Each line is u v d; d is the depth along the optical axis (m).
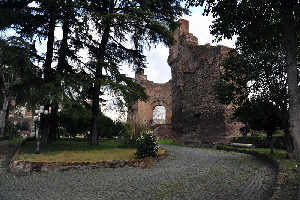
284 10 3.86
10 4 14.11
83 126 25.47
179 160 11.13
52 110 16.27
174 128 26.45
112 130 27.66
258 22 4.81
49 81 13.76
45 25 16.45
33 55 14.67
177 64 26.17
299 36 5.35
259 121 11.10
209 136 20.16
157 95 43.09
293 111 3.57
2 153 13.02
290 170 6.32
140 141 10.88
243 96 10.10
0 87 15.33
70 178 6.95
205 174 7.26
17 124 44.16
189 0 4.67
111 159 9.65
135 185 5.96
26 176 7.29
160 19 17.16
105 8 16.06
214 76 20.47
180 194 5.02
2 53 11.68
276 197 3.96
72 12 13.26
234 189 5.24
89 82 13.73
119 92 13.95
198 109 22.00
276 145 14.12
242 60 10.04
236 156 12.34
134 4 15.05
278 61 8.97
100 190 5.48
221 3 4.34
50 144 16.94
